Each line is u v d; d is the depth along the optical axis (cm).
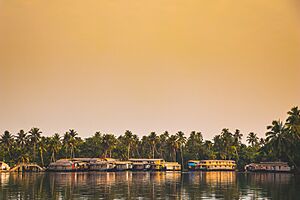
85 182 13925
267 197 9312
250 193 10131
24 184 12988
